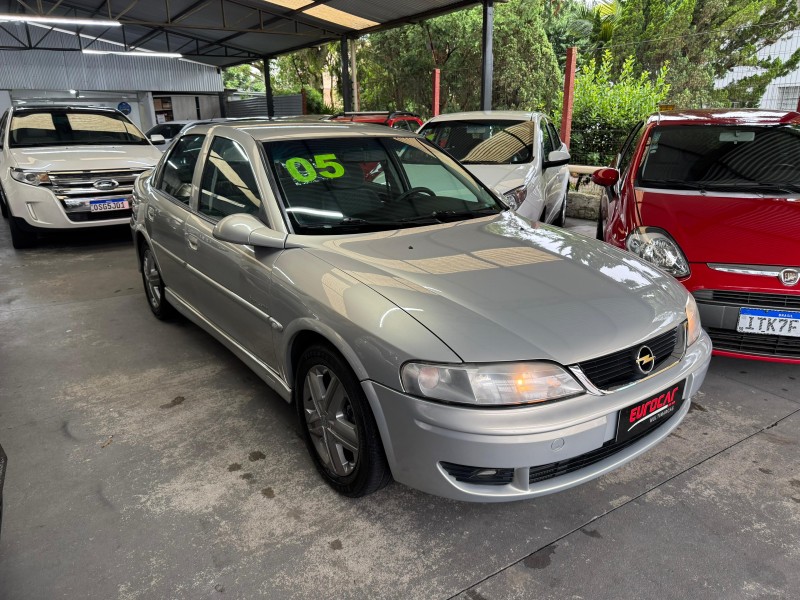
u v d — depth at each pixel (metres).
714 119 4.27
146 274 4.09
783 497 2.18
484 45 10.16
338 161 2.77
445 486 1.78
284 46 19.06
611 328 1.86
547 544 1.95
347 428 2.05
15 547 1.93
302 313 2.11
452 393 1.68
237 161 2.78
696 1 21.81
